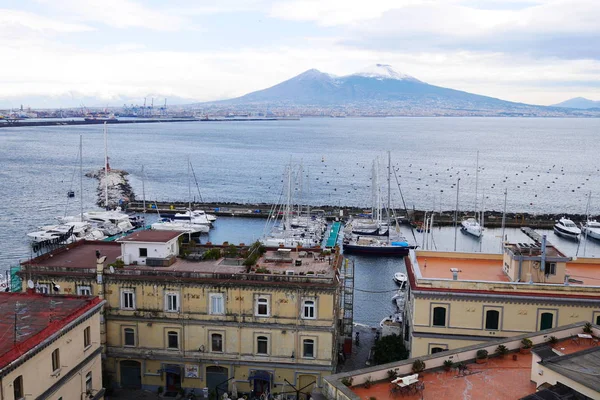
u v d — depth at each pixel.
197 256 66.44
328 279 58.41
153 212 183.88
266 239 136.50
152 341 61.25
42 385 43.25
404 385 36.47
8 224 163.25
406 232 162.25
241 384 60.53
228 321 59.72
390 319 84.31
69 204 193.62
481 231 153.00
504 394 37.41
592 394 32.81
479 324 56.38
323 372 59.16
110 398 60.25
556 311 55.12
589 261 66.94
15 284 71.25
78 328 48.62
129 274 60.78
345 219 176.12
